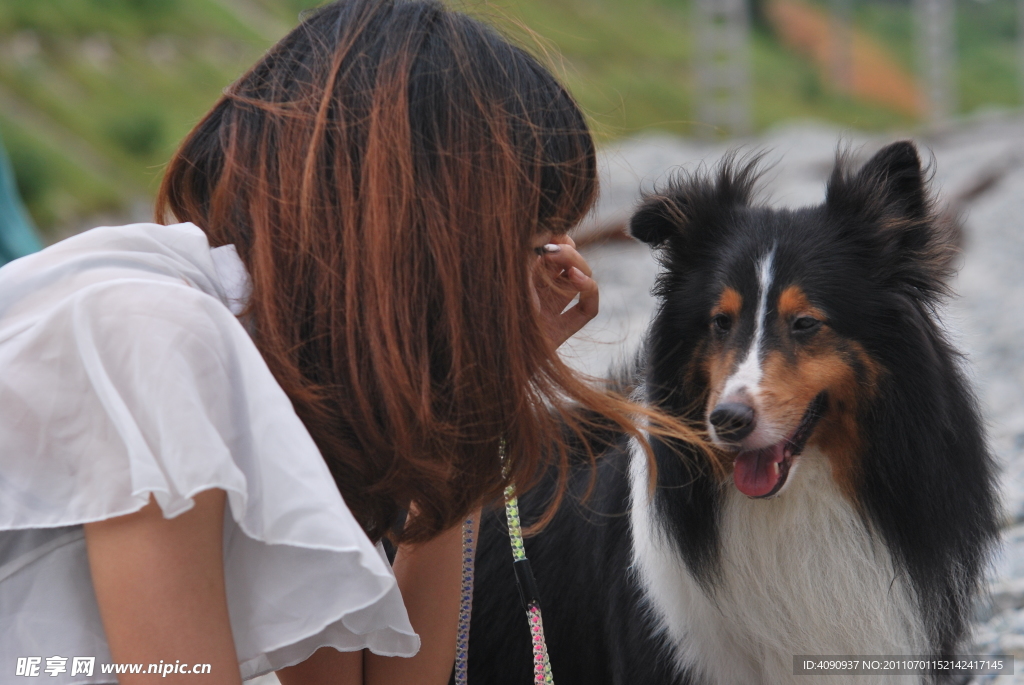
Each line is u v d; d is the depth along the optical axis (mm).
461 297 1564
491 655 3141
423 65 1612
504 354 1609
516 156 1651
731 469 2734
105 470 1349
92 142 15734
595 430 3146
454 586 2117
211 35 21797
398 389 1508
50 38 17578
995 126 29469
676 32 42688
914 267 2740
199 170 1725
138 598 1341
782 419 2619
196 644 1359
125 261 1469
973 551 2746
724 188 3045
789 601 2738
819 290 2723
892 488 2676
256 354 1425
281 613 1555
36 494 1365
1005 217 13766
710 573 2742
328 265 1519
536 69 1797
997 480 2932
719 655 2777
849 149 4258
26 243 5145
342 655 2027
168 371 1336
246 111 1635
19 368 1368
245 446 1393
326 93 1568
